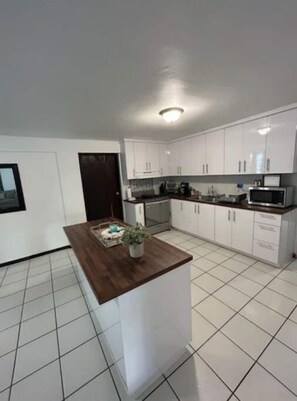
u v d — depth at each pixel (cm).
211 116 262
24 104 184
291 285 229
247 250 300
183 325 148
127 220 446
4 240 322
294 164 247
